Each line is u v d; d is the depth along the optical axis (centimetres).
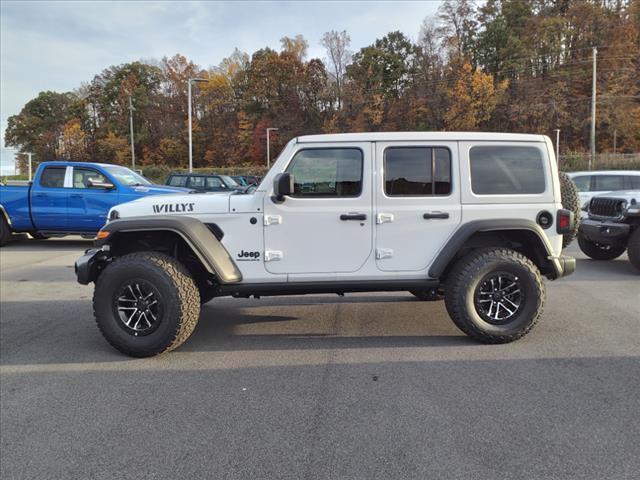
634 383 362
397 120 6344
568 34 6291
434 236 445
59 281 779
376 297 640
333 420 312
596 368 391
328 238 443
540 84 6062
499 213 446
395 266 448
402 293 657
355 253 445
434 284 449
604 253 928
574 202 491
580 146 5678
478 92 5600
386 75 6969
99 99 8250
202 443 288
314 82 7325
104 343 480
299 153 441
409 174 444
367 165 440
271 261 444
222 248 441
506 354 425
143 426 310
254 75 7400
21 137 9331
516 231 457
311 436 293
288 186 415
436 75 6338
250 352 444
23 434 304
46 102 9575
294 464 264
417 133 445
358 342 465
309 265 446
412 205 443
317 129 7031
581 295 646
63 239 1277
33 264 930
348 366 404
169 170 6072
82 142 7956
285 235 442
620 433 289
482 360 411
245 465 264
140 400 348
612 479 245
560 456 266
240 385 371
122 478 255
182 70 7875
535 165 452
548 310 570
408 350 440
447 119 5769
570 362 405
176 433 300
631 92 5528
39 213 1087
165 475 257
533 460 263
